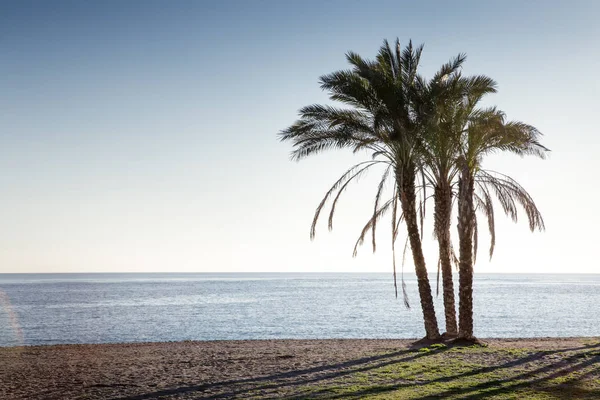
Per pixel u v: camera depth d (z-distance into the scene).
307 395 12.65
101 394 13.75
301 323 51.34
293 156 24.70
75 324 52.19
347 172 24.47
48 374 17.33
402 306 77.06
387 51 23.70
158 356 21.86
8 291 145.75
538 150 23.73
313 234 24.41
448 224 23.58
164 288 166.88
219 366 18.08
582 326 48.03
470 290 22.45
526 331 43.97
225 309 71.62
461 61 23.28
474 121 22.48
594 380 13.92
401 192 23.67
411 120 22.86
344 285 192.88
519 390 12.75
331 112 23.88
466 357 18.12
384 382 14.09
